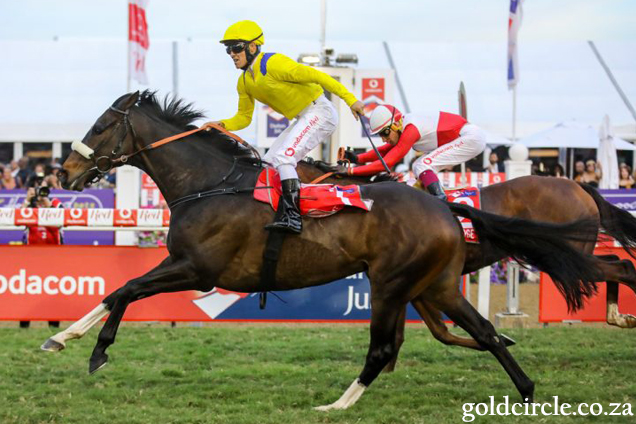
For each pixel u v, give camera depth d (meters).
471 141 7.06
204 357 7.72
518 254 6.04
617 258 7.63
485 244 7.00
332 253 5.77
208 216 5.84
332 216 5.79
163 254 8.93
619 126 19.44
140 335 8.84
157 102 6.33
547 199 7.17
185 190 6.08
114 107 6.17
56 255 8.93
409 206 5.76
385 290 5.77
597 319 9.40
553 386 6.62
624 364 7.48
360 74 12.17
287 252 5.78
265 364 7.48
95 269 8.93
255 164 6.20
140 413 5.71
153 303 9.16
